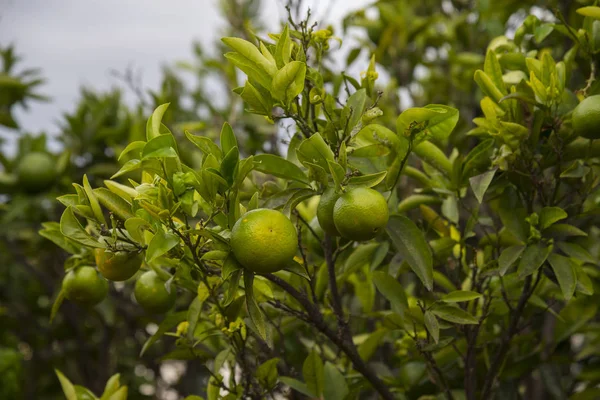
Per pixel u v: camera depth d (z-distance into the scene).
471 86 2.58
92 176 2.82
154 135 1.79
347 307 2.30
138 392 3.01
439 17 2.59
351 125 1.86
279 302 1.92
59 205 2.68
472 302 2.04
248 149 2.65
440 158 1.98
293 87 1.82
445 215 2.06
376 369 2.14
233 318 1.91
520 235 1.94
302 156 1.81
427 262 1.88
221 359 1.94
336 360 2.12
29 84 2.84
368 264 2.10
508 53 2.02
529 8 2.45
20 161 2.62
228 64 2.59
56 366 3.35
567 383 2.29
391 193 1.93
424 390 2.09
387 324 2.00
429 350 1.94
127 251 1.81
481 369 2.09
